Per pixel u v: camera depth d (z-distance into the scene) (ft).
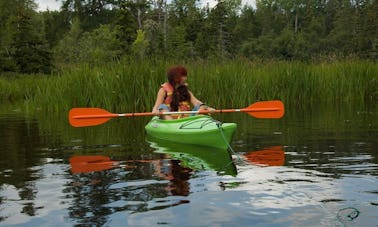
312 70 40.52
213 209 9.48
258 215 9.08
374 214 8.91
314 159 14.19
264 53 167.84
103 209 9.71
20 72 102.89
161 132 19.98
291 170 12.71
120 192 10.91
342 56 49.55
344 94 40.52
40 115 33.99
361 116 26.61
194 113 20.85
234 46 151.94
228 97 36.37
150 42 114.32
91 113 20.80
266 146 16.94
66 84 36.99
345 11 184.24
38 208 9.91
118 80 35.06
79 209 9.76
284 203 9.73
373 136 18.60
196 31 140.56
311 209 9.31
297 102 38.34
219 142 16.97
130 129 23.70
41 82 47.32
